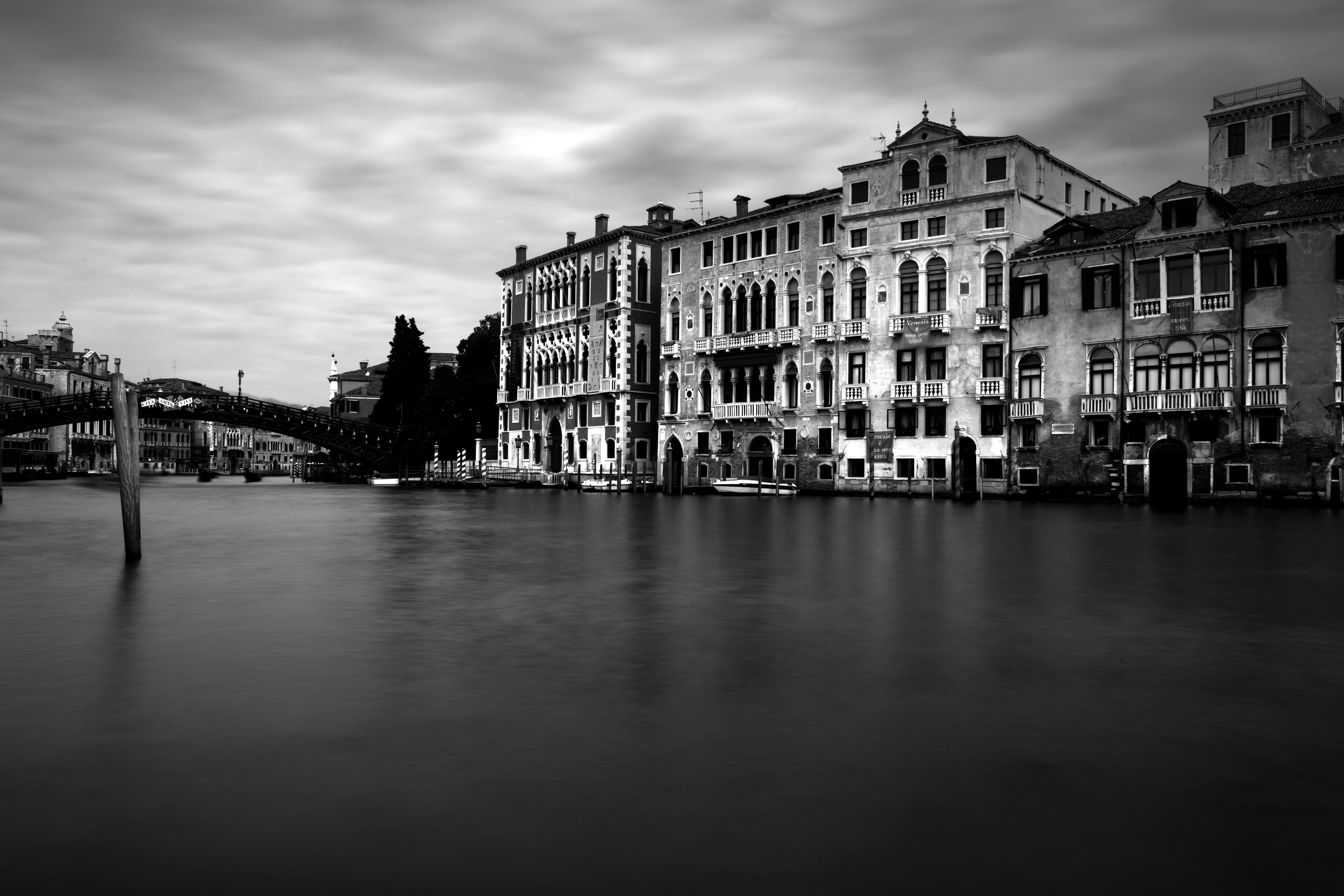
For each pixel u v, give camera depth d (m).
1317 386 36.34
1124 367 40.94
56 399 71.25
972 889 3.72
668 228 64.44
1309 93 42.03
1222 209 38.81
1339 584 12.45
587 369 65.00
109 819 4.35
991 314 45.12
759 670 7.32
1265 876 3.85
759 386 55.62
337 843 4.10
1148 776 4.96
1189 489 39.00
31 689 6.64
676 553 16.88
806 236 53.03
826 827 4.29
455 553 16.80
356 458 80.62
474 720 5.90
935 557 16.17
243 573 13.73
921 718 5.98
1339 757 5.27
